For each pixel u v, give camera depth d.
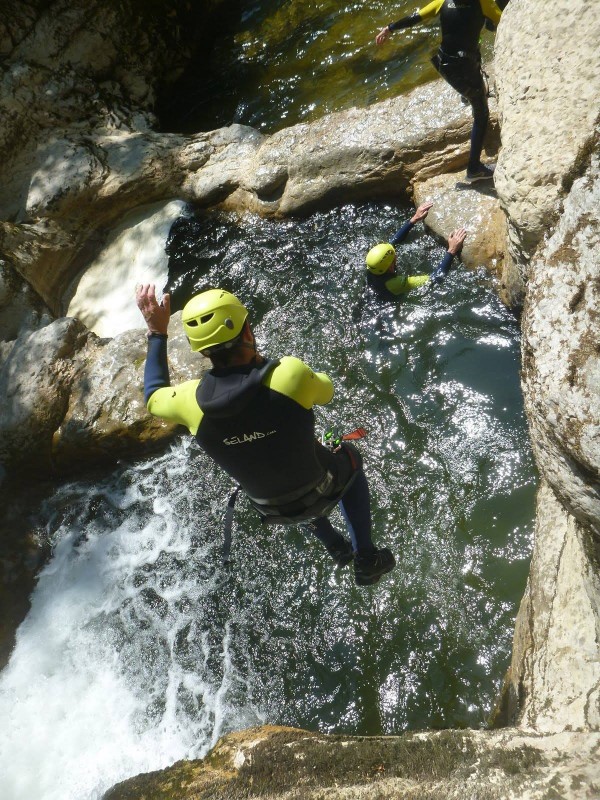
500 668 4.18
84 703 4.94
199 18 9.80
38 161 8.15
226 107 8.79
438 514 4.88
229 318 2.53
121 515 5.86
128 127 8.56
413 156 6.51
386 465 5.25
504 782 2.56
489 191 6.00
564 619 3.23
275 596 5.01
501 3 5.25
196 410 2.68
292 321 6.39
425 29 8.00
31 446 6.12
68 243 7.84
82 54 8.82
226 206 7.59
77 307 7.75
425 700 4.27
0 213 8.08
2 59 8.51
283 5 9.34
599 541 2.53
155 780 3.22
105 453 6.05
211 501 5.64
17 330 6.98
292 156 7.05
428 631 4.48
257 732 3.49
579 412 2.22
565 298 2.39
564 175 2.72
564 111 3.88
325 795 2.77
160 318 2.89
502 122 4.29
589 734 2.64
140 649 5.10
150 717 4.74
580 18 3.89
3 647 5.37
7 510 6.06
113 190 7.82
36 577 5.77
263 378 2.58
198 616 5.12
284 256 6.95
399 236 6.23
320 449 2.94
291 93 8.41
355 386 5.75
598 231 2.37
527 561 4.49
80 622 5.38
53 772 4.59
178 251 7.53
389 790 2.71
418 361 5.65
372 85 7.83
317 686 4.55
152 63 9.20
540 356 2.41
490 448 5.02
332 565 4.98
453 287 5.81
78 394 6.20
